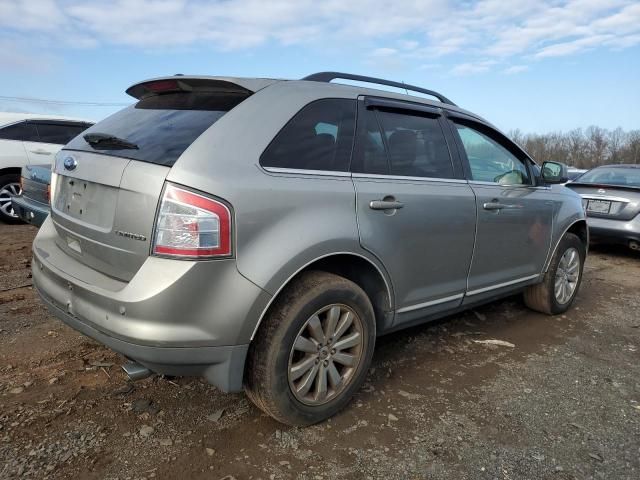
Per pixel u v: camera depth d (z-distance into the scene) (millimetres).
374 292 2910
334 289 2518
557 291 4523
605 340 4070
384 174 2896
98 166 2438
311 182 2498
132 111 2928
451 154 3400
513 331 4176
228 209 2166
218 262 2150
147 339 2111
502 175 3854
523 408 2908
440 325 4211
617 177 7949
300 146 2545
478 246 3490
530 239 4035
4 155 7758
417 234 2992
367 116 2930
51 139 8367
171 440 2439
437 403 2916
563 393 3115
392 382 3146
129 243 2248
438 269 3211
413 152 3139
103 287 2283
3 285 4664
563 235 4453
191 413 2682
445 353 3641
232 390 2303
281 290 2371
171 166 2174
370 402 2889
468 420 2750
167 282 2092
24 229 7520
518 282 4047
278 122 2488
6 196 7824
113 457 2297
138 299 2107
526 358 3631
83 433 2459
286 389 2418
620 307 5020
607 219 7199
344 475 2256
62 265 2613
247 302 2215
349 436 2547
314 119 2652
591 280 6129
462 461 2393
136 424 2559
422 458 2400
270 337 2342
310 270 2572
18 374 3008
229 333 2207
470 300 3598
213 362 2234
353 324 2688
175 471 2223
